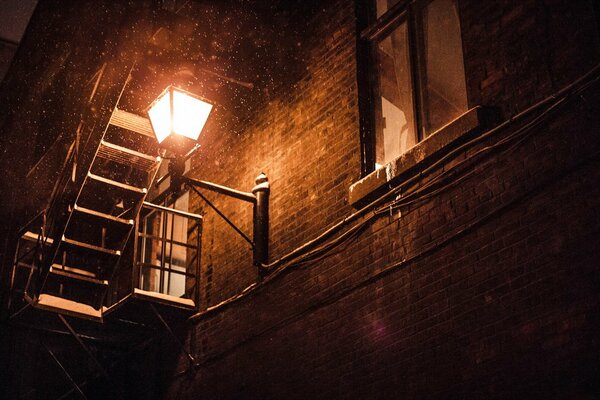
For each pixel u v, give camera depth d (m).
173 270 9.08
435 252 6.43
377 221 7.09
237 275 8.66
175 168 7.71
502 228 5.95
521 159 5.96
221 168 9.59
